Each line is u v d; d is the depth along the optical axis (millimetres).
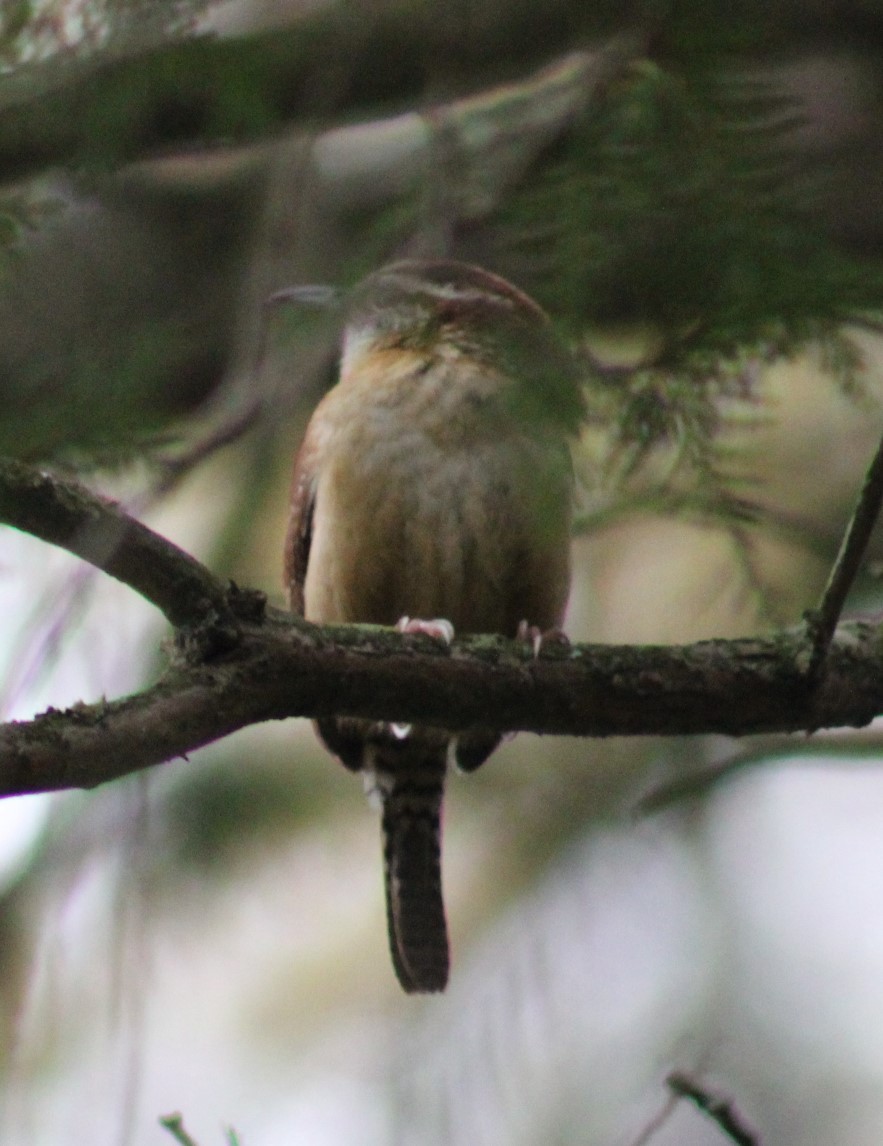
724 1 4246
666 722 6289
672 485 5879
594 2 5504
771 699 6270
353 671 5832
